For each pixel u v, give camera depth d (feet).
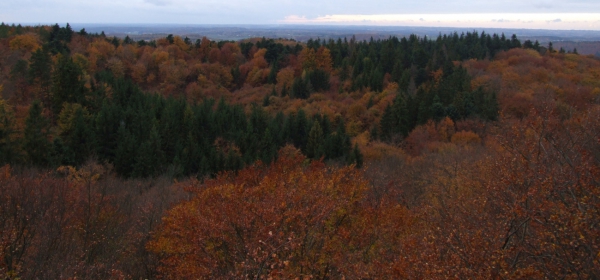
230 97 268.21
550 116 45.14
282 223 42.52
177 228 49.78
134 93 198.29
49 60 184.55
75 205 57.72
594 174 33.40
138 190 100.01
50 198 53.16
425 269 28.60
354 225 47.78
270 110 230.48
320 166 70.59
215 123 174.29
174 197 86.33
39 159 119.03
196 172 139.54
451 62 244.22
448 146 130.62
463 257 28.17
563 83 197.26
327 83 268.41
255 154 145.59
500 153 58.95
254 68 299.38
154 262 58.95
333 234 46.09
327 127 180.65
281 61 314.76
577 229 26.73
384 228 45.93
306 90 255.50
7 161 110.83
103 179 96.68
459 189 63.31
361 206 53.21
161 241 50.85
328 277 42.63
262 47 341.21
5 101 146.00
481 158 84.12
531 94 172.96
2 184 51.13
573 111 58.08
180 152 144.15
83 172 92.02
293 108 221.46
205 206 50.14
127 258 58.03
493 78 216.33
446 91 191.83
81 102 166.50
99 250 55.06
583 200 29.27
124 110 172.96
